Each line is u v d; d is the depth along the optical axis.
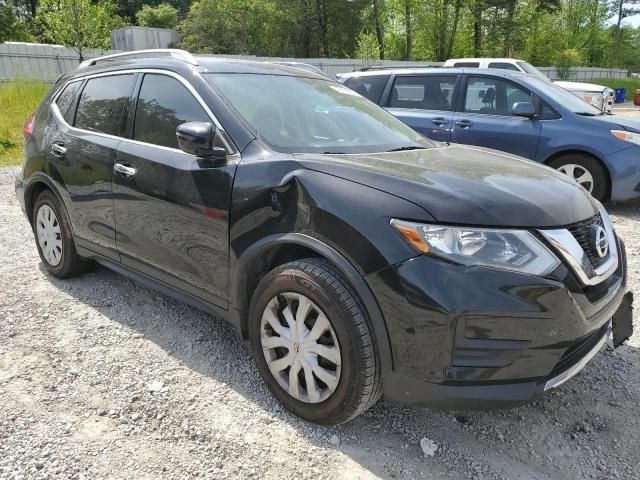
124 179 3.32
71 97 4.07
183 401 2.75
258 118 3.00
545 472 2.35
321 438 2.50
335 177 2.44
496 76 7.18
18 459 2.29
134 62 3.64
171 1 71.31
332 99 3.61
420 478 2.28
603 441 2.56
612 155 6.32
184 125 2.76
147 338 3.40
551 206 2.33
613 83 43.28
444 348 2.13
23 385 2.84
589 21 60.22
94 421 2.57
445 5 46.28
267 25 48.09
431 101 7.66
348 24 50.75
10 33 40.97
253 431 2.54
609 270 2.46
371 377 2.30
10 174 8.83
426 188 2.29
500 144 7.00
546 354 2.18
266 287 2.59
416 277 2.13
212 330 3.52
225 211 2.73
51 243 4.23
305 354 2.48
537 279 2.12
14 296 3.96
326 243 2.36
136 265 3.44
